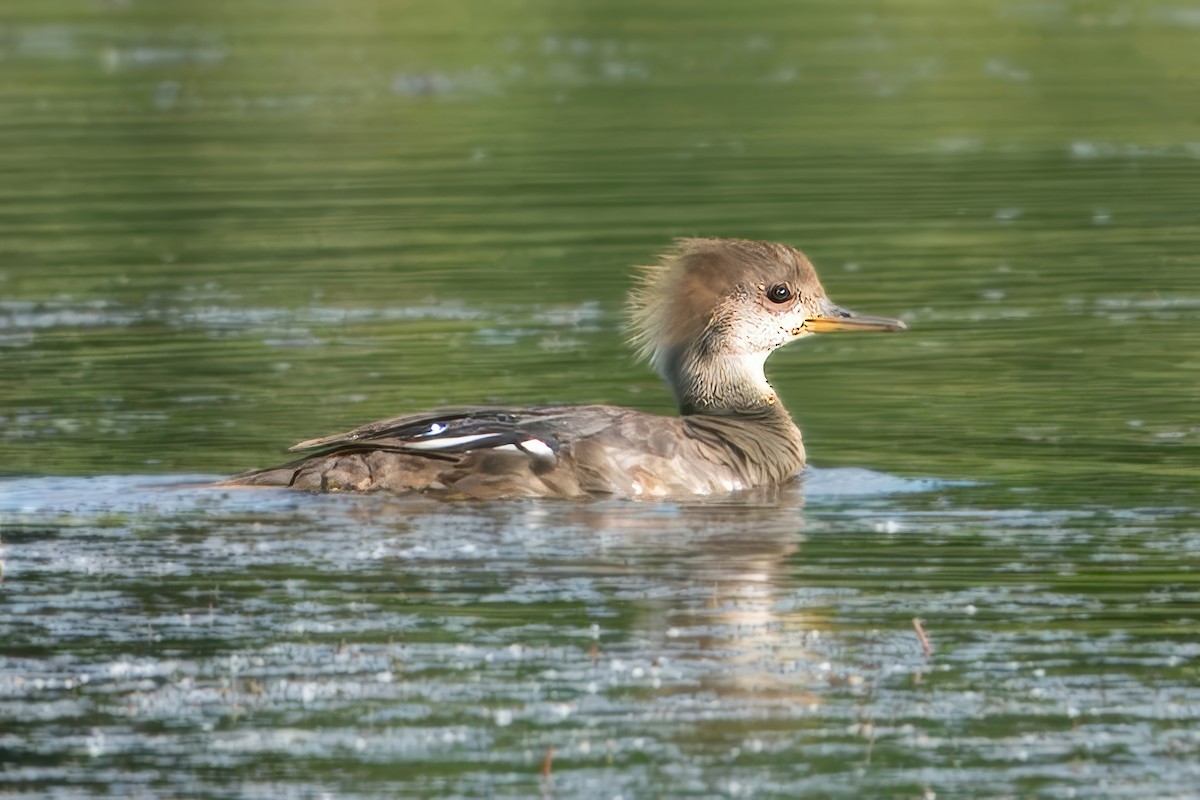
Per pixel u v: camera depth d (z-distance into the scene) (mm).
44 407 16547
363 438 13922
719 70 36406
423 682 9945
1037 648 10375
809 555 12117
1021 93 33844
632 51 38562
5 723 9461
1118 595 11242
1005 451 14992
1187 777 8867
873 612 10961
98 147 30000
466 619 10828
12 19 43281
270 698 9758
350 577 11617
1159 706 9609
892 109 32594
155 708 9664
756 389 15766
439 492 13617
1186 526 12695
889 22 42375
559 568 11812
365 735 9328
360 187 27188
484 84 35188
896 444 15375
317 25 42062
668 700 9719
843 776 8883
